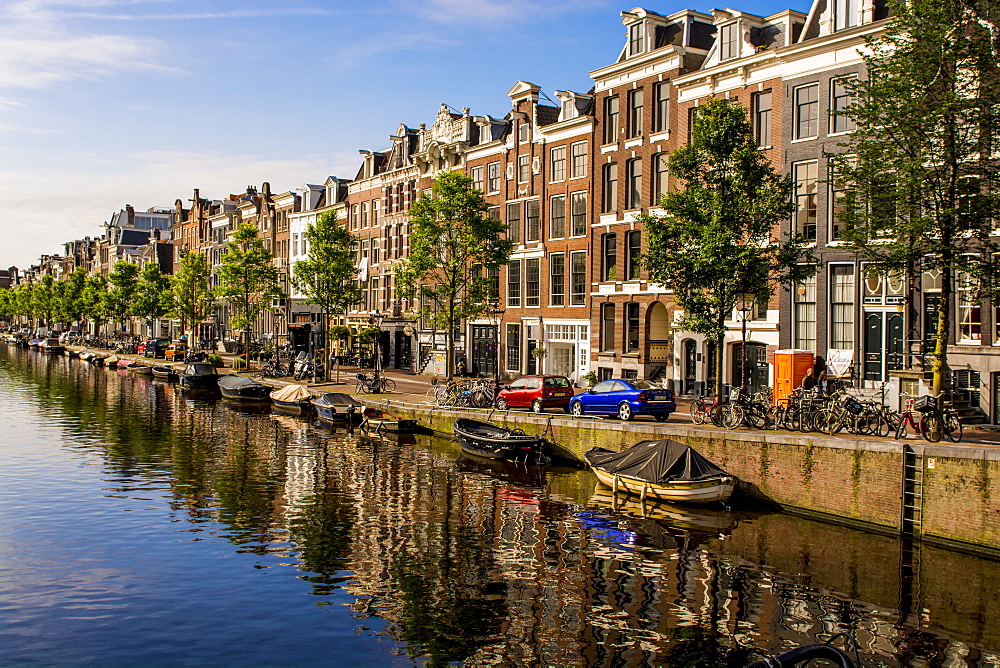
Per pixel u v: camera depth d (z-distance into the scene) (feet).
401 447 99.25
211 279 287.69
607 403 87.66
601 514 66.69
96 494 72.54
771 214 76.38
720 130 77.15
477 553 56.54
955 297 78.48
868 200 65.67
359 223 196.34
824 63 90.07
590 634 43.24
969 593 47.78
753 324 97.35
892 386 82.07
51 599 47.65
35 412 128.06
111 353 251.19
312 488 76.23
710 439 70.90
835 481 61.46
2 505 68.23
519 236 142.31
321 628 43.91
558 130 132.46
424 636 43.01
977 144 61.05
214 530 61.98
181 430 112.37
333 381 150.82
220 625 44.21
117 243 400.26
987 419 75.31
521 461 88.12
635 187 118.93
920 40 61.98
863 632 43.32
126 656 40.42
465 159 156.15
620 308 119.24
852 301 87.20
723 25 103.86
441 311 144.46
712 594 48.62
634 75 117.50
